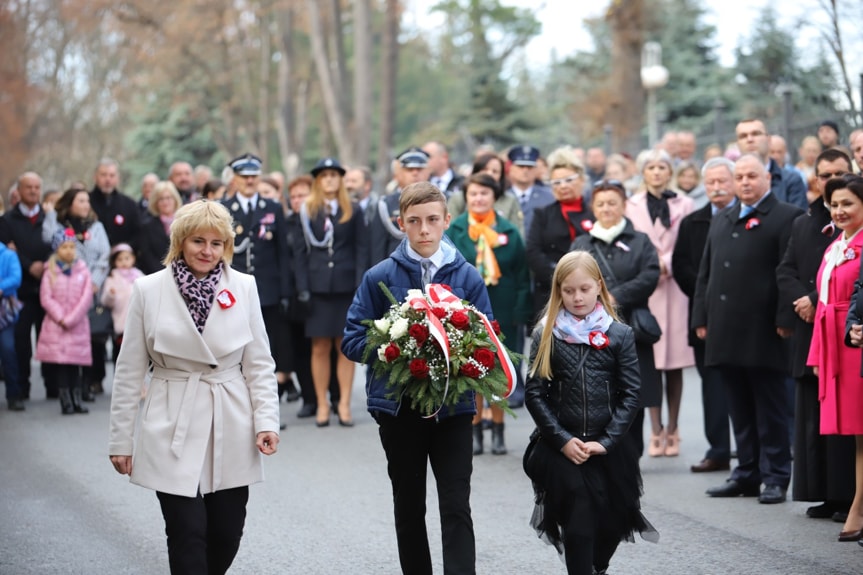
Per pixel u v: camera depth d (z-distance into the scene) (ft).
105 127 201.77
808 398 29.37
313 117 228.63
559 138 131.64
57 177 207.00
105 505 32.14
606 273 34.24
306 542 28.07
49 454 39.47
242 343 21.01
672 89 124.67
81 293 48.16
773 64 121.80
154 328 20.65
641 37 93.91
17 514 31.22
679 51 127.13
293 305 45.19
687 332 38.50
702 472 35.83
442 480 21.74
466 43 192.54
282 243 44.70
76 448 40.50
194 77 167.53
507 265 39.32
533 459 22.88
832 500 29.04
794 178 40.73
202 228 20.83
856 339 26.32
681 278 36.91
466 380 21.18
